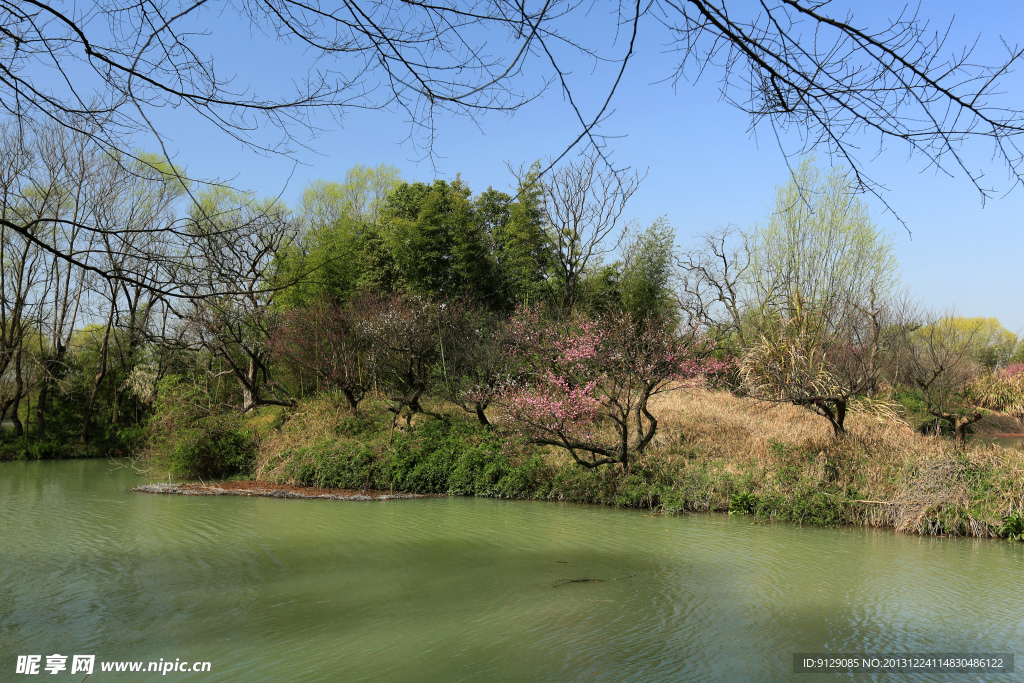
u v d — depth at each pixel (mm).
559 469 15359
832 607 7613
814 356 16422
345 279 23891
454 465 16172
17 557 9820
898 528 11656
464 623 7129
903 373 19656
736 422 16859
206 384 20391
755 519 12711
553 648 6453
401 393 21047
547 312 23328
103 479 18750
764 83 2518
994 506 11242
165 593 8133
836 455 13430
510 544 10711
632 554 10039
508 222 26078
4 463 23453
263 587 8375
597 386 16688
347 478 16672
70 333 25969
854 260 24594
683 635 6773
